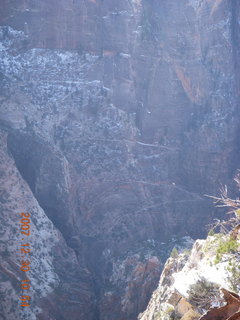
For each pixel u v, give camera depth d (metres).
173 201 99.69
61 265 79.19
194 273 19.39
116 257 86.06
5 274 71.81
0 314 68.88
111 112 101.44
